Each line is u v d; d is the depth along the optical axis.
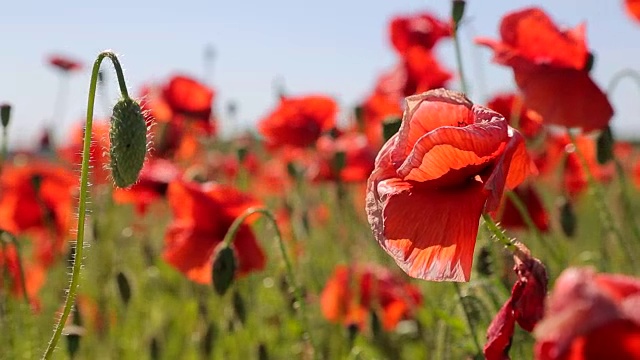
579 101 0.53
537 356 0.32
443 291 0.70
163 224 1.01
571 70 0.54
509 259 0.55
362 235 0.87
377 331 0.66
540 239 0.57
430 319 0.66
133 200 0.77
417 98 0.40
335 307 0.70
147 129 0.43
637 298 0.30
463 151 0.38
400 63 0.73
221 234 0.64
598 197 0.58
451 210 0.38
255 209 0.54
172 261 0.64
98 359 0.76
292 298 0.68
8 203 0.77
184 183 0.64
